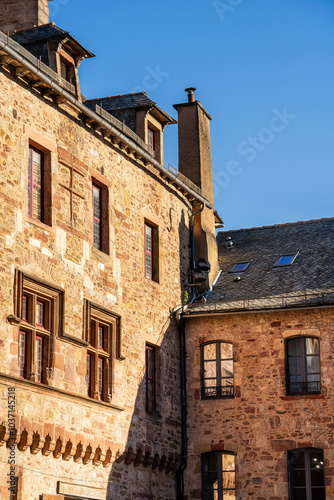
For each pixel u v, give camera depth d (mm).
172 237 27719
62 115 22453
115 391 23234
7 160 20125
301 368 26156
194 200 29359
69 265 21906
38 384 19859
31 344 20250
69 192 22359
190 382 27047
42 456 20219
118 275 24156
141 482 24328
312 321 26188
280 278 28453
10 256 19797
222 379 26891
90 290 22719
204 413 26656
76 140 22922
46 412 20188
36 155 21578
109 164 24391
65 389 21062
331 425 25281
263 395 26125
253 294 27812
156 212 26812
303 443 25406
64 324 21297
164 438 25516
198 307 27359
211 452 26422
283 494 25234
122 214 24766
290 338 26406
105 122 23734
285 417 25766
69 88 22859
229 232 33031
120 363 23672
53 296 21141
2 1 26297
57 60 22859
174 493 26109
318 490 25188
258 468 25641
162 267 26781
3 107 20250
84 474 21734
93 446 21859
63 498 20531
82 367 21844
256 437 25906
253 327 26734
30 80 21203
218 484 26203
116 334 23641
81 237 22578
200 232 29484
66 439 20781
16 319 19469
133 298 24812
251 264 30188
